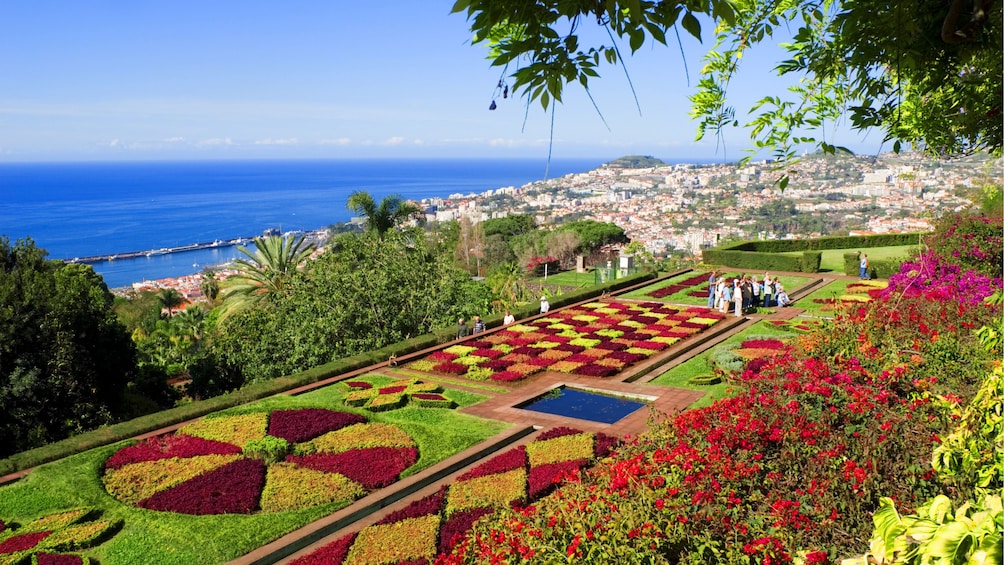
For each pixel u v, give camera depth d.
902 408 6.78
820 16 4.06
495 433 12.49
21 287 15.74
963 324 9.43
